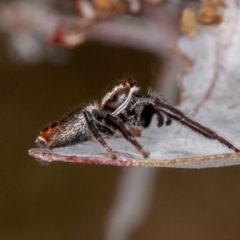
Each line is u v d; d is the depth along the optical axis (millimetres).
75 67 152
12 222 147
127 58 151
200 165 115
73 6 141
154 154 116
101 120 120
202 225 146
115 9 138
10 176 149
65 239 147
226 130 121
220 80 129
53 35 139
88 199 147
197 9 137
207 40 131
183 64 141
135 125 121
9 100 153
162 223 146
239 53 130
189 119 119
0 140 151
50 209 148
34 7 143
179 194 147
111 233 143
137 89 122
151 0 139
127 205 143
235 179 148
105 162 115
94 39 141
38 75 153
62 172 149
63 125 120
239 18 131
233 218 147
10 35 146
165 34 141
